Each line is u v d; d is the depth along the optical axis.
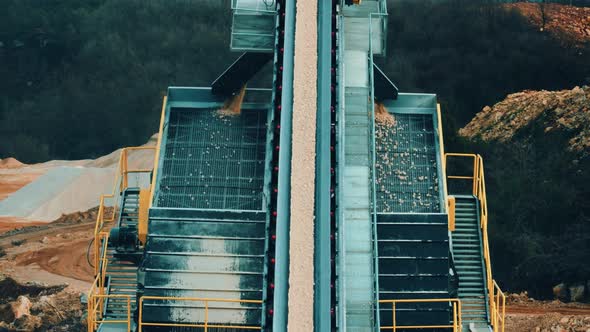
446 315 41.19
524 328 52.44
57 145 140.88
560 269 62.75
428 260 41.66
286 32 43.53
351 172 42.34
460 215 45.97
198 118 45.34
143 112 142.62
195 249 41.06
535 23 133.75
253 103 45.56
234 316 40.31
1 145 138.50
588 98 83.69
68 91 145.75
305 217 39.72
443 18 138.00
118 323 42.09
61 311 57.00
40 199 95.06
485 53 131.75
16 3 160.12
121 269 44.75
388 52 136.75
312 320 37.41
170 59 149.88
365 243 40.88
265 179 42.53
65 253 74.81
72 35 154.88
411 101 45.84
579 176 77.62
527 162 80.62
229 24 155.12
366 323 39.31
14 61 153.38
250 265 40.84
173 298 39.88
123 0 159.00
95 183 96.00
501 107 90.19
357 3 46.19
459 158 77.19
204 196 43.22
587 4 142.38
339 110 42.12
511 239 70.75
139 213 42.59
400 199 43.53
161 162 43.75
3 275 67.75
